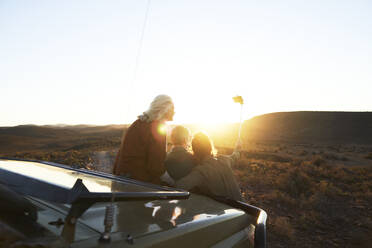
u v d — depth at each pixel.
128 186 1.71
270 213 7.36
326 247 5.43
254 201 8.42
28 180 1.42
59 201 1.16
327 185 12.23
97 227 1.25
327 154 41.00
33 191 1.32
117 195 1.26
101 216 1.38
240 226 2.11
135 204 1.68
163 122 2.83
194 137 3.02
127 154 2.72
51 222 1.21
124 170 2.71
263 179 12.77
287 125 149.25
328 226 6.61
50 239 1.04
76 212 1.16
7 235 1.00
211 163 2.85
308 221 6.86
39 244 0.98
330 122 142.62
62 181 1.44
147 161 2.74
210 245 1.70
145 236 1.27
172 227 1.45
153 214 1.57
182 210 1.78
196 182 2.68
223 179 2.80
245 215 2.21
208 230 1.67
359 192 11.16
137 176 2.69
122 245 1.14
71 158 21.52
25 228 1.10
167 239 1.34
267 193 9.80
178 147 3.01
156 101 2.83
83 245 1.06
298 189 10.59
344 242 5.70
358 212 7.92
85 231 1.18
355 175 17.20
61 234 1.11
